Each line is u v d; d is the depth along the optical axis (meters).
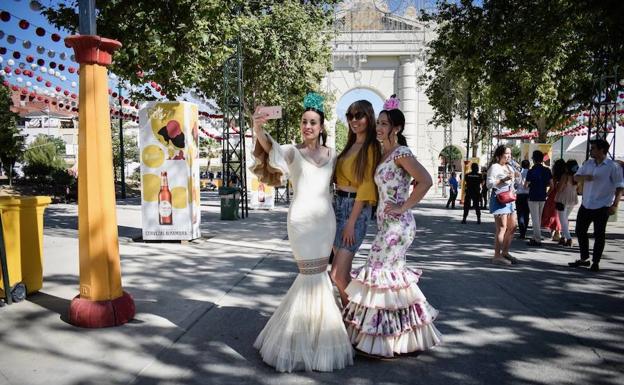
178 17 9.42
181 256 7.74
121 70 9.80
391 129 3.77
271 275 6.43
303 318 3.51
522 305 5.16
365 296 3.65
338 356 3.49
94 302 4.23
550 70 16.14
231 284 5.89
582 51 13.61
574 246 9.36
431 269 7.04
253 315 4.68
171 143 8.98
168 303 5.01
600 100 12.69
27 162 28.00
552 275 6.63
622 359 3.72
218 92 19.67
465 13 12.75
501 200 7.38
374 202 3.86
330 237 3.63
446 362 3.64
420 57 32.25
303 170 3.63
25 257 5.14
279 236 10.11
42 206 5.33
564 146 28.53
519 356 3.77
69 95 10.36
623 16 9.07
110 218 4.29
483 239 10.35
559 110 17.58
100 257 4.23
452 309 5.01
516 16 11.75
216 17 9.83
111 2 8.63
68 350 3.71
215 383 3.24
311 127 3.70
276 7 18.20
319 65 22.33
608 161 6.91
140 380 3.25
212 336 4.09
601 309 5.02
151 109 8.93
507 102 17.77
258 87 19.83
